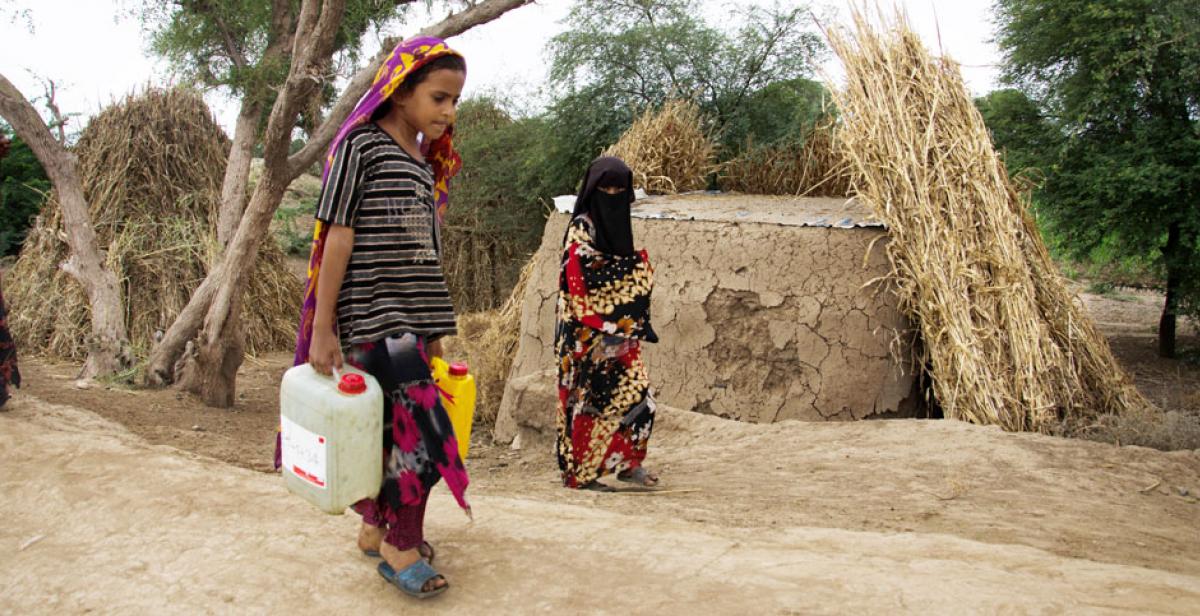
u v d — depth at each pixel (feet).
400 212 9.19
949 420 20.39
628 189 16.56
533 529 11.44
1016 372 20.77
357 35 35.88
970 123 23.38
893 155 22.82
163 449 15.62
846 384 22.67
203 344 29.96
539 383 25.85
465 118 58.95
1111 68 36.99
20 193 54.03
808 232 23.65
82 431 18.83
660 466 19.43
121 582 10.39
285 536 11.25
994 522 14.21
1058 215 40.81
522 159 53.78
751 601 9.32
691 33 44.83
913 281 22.03
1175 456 18.04
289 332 44.19
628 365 17.16
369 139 9.13
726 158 42.80
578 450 17.28
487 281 57.06
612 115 46.06
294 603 9.73
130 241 40.34
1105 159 37.83
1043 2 38.91
